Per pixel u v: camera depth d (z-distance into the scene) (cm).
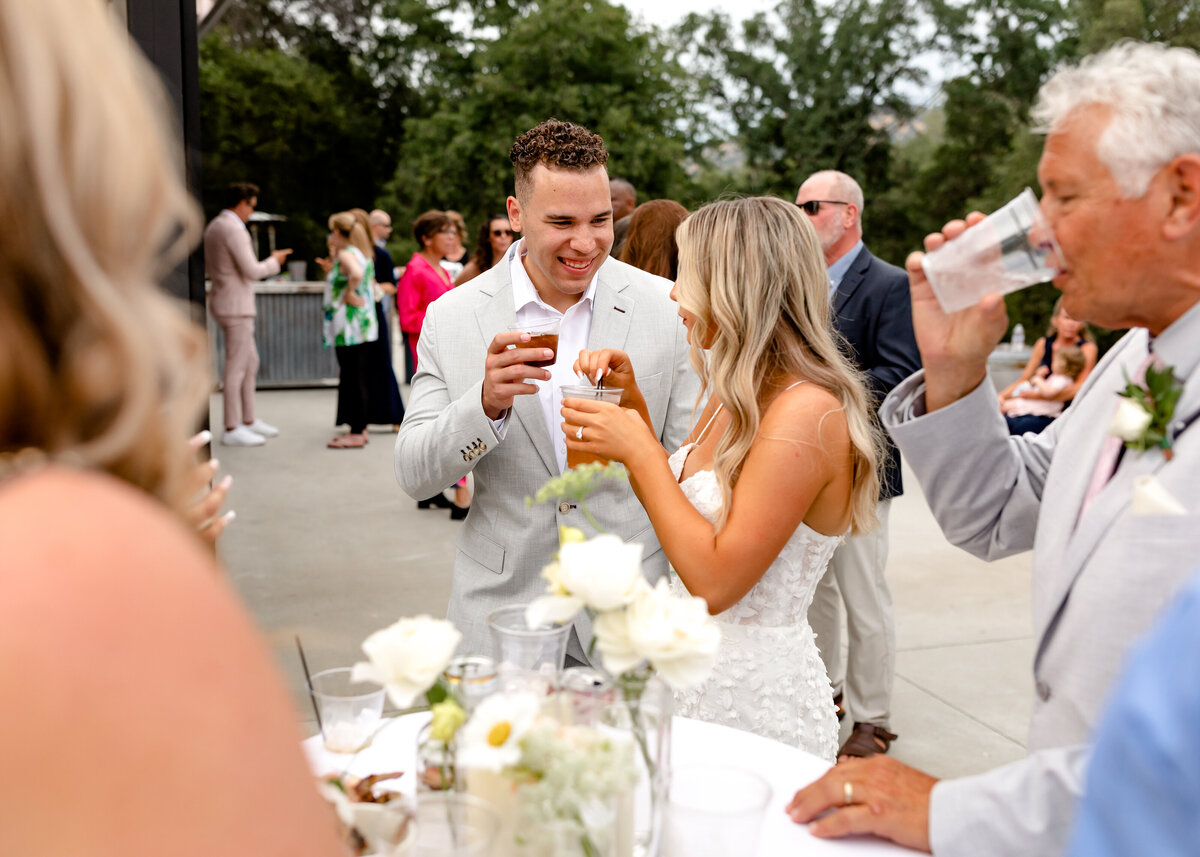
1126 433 115
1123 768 49
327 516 645
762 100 3919
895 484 332
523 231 231
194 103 228
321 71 3594
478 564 228
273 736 53
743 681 194
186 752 49
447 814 96
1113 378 133
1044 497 136
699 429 224
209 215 3338
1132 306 118
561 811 94
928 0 3697
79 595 48
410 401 236
